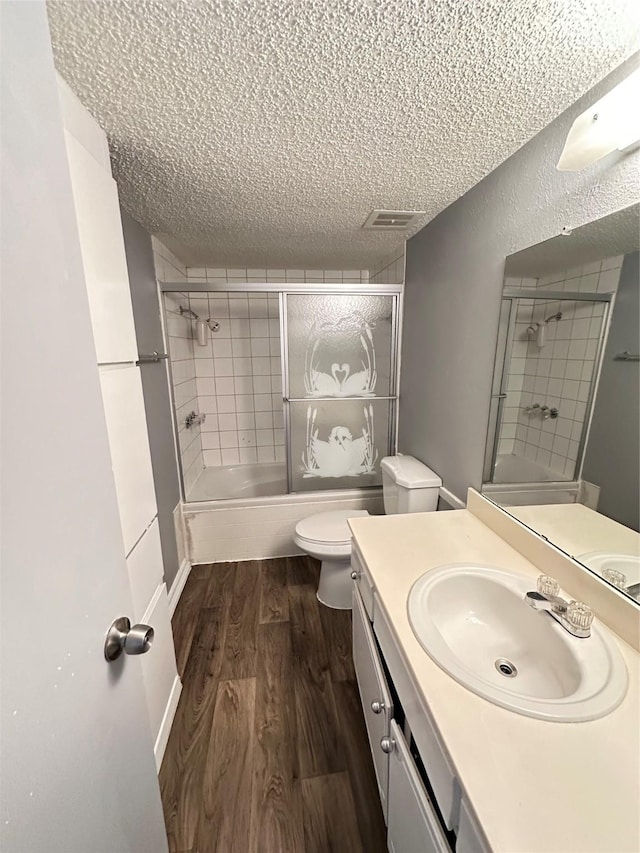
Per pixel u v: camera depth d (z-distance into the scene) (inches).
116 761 23.5
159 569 52.9
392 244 88.2
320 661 63.7
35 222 17.3
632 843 17.3
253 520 96.1
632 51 30.9
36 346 17.2
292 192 57.8
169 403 88.0
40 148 17.8
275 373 125.7
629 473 32.9
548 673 31.2
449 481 68.8
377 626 39.2
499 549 45.6
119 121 39.4
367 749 48.9
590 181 36.2
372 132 42.1
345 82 33.8
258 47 29.7
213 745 49.6
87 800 20.2
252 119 39.4
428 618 32.8
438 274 69.7
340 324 91.0
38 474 17.1
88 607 20.9
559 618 31.7
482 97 36.4
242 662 63.8
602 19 27.9
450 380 66.9
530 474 45.8
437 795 23.7
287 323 89.1
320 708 54.8
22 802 15.6
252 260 104.3
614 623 31.3
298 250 93.2
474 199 56.6
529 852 17.1
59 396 18.8
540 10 27.2
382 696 36.3
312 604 79.2
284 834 40.1
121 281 44.1
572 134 32.5
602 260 35.4
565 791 19.4
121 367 43.8
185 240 83.7
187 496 98.1
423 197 60.4
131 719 25.7
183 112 38.0
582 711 23.7
